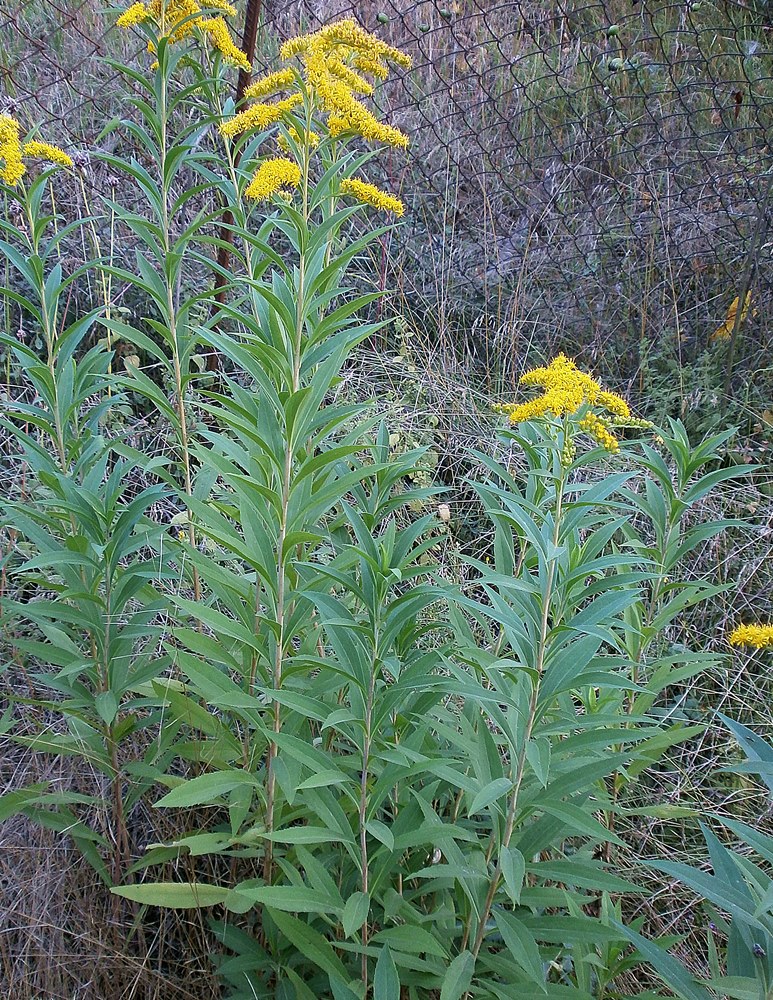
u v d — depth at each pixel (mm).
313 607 2156
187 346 2781
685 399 4316
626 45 5770
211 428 3602
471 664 2207
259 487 1990
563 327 4832
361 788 1935
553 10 5832
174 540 2324
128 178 4387
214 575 2127
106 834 2533
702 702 3293
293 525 2102
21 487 3154
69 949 2363
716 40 5543
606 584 1885
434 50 5496
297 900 1876
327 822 1958
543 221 5004
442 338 4336
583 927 1861
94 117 4668
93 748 2404
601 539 2066
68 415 2568
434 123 5039
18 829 2535
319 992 2168
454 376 4320
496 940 2252
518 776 1895
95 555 2316
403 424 3885
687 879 1677
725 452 4125
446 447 3980
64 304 4082
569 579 1854
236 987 2285
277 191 2633
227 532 2213
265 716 2191
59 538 2717
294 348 2066
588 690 2467
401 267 4582
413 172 4988
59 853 2457
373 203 2250
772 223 4785
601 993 2166
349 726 2162
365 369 4203
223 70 3021
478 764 1987
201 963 2393
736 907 1639
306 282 2084
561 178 5156
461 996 1938
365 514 2377
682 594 2592
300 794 1976
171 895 2023
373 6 5410
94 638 2451
